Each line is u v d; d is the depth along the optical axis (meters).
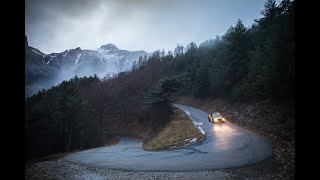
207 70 74.50
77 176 17.22
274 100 33.69
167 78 48.78
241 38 52.06
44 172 18.97
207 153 22.42
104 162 23.02
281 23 34.56
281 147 20.36
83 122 66.88
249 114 38.16
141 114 90.19
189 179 14.91
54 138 57.97
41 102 82.38
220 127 36.97
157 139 37.53
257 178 14.05
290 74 28.86
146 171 17.56
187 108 71.06
